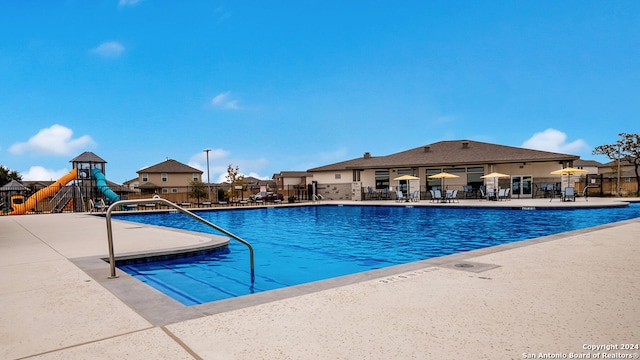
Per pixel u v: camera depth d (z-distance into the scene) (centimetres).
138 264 651
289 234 1233
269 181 7288
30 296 363
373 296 342
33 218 1700
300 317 288
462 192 2861
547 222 1404
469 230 1253
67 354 227
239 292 534
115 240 845
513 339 238
